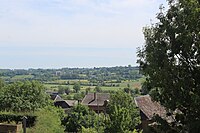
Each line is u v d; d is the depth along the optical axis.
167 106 22.47
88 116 54.28
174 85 21.48
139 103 50.78
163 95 22.86
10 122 34.88
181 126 22.95
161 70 21.55
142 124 47.91
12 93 60.72
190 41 20.17
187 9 20.23
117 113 35.41
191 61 21.59
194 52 21.08
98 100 92.94
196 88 21.33
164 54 21.67
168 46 21.70
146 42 23.11
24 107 59.19
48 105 64.00
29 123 35.81
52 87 182.38
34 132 32.69
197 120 20.64
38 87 63.34
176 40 21.09
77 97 130.88
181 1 20.70
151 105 50.03
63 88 164.25
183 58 21.70
